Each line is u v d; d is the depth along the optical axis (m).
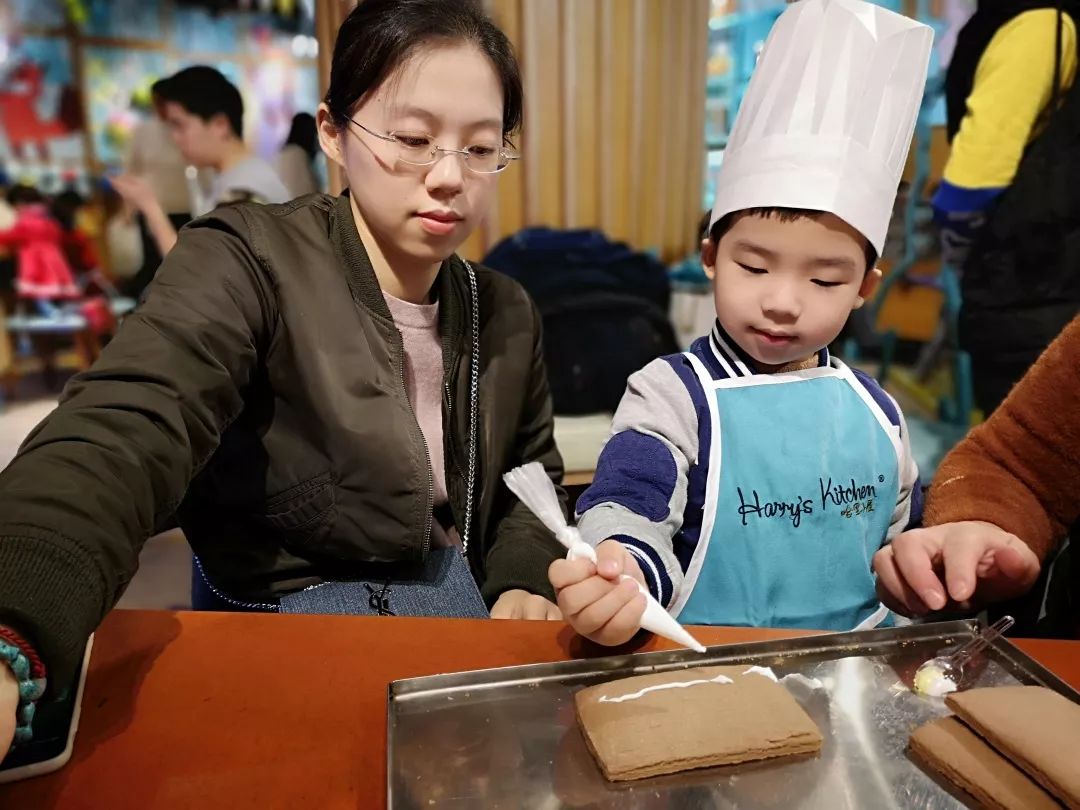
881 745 0.52
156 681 0.57
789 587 0.80
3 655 0.44
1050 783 0.46
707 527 0.79
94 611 0.50
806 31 0.71
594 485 0.76
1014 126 1.67
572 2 1.82
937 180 1.91
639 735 0.49
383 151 0.79
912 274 1.98
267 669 0.59
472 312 0.98
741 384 0.80
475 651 0.62
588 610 0.59
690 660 0.59
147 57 1.65
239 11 1.67
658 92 1.98
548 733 0.52
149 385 0.65
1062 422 0.79
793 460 0.79
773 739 0.50
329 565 0.92
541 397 1.10
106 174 1.71
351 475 0.86
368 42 0.78
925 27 0.74
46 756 0.49
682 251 2.16
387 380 0.87
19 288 1.72
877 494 0.82
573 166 1.96
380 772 0.50
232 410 0.77
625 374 1.85
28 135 1.64
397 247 0.85
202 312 0.75
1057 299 1.71
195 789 0.48
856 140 0.70
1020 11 1.63
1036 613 0.81
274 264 0.83
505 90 0.85
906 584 0.73
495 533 1.04
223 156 1.72
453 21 0.78
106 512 0.53
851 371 0.85
